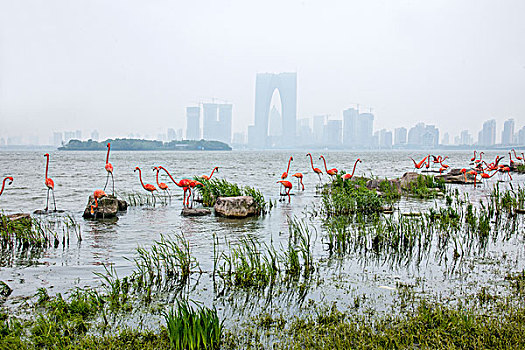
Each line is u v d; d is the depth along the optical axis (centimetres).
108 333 667
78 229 1405
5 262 1027
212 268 987
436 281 879
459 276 909
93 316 729
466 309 720
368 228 1366
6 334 645
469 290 822
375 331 650
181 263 951
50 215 1666
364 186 2184
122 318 721
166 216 1664
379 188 2484
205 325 613
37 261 1035
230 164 6981
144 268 980
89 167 5684
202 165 6550
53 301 771
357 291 827
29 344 620
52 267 988
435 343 599
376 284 866
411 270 957
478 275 913
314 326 670
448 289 829
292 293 823
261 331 660
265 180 3375
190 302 784
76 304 743
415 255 1078
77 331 672
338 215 1645
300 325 673
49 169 5144
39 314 729
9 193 2427
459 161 8462
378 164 7150
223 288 855
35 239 1195
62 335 654
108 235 1319
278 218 1614
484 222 1284
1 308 755
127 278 899
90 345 617
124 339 639
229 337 640
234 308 755
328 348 595
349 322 684
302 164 6994
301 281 891
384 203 1866
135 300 794
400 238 1200
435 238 1262
